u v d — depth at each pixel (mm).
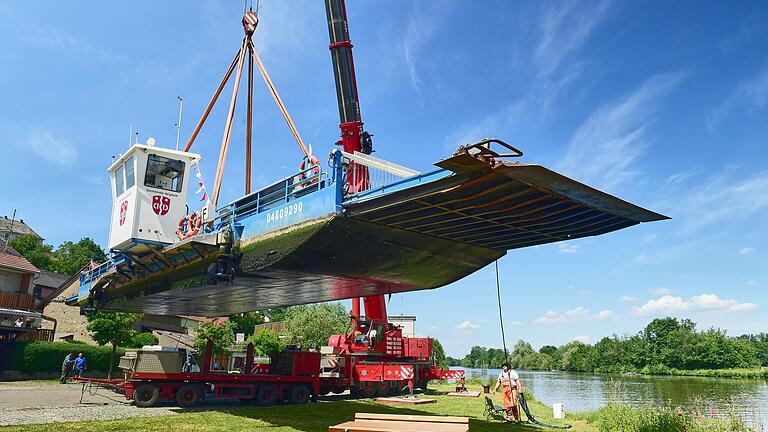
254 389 21156
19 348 32656
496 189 10133
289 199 14406
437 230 13398
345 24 25672
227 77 24062
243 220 15867
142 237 19094
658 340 107312
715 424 15602
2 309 33188
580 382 68625
